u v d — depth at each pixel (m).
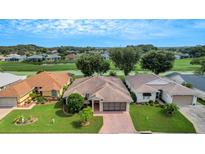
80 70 51.00
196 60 47.81
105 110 28.47
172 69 51.59
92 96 28.53
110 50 52.12
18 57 50.81
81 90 31.94
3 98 30.45
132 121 24.97
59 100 33.19
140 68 56.38
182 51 50.56
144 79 38.19
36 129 22.75
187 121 25.03
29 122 24.69
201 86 34.97
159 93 34.31
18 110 28.98
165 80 35.62
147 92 32.00
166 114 27.30
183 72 48.47
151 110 28.89
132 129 22.73
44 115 26.97
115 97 28.28
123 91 31.97
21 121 24.77
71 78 47.69
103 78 38.03
